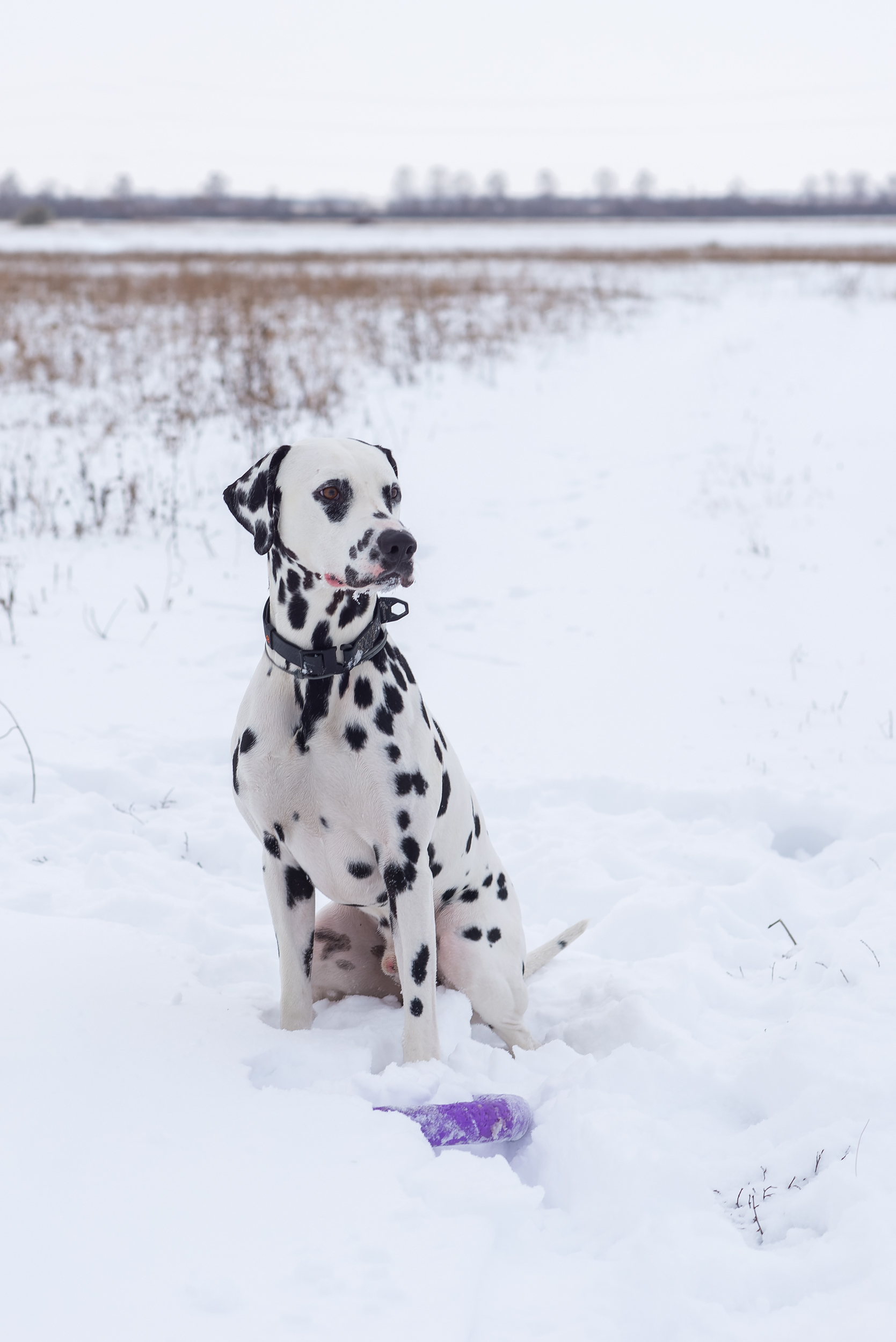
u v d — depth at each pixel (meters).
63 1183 2.38
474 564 8.90
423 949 3.29
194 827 5.10
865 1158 2.67
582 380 16.42
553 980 4.09
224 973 3.81
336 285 26.08
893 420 13.12
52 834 4.87
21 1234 2.21
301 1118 2.77
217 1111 2.77
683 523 9.80
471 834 3.61
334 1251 2.29
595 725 6.23
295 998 3.46
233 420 12.75
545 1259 2.41
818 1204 2.61
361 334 18.56
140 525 9.35
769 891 4.62
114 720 5.98
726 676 6.88
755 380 16.31
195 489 10.30
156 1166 2.51
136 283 27.22
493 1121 2.84
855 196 140.00
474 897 3.66
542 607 8.05
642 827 5.22
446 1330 2.09
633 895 4.57
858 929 4.05
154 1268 2.20
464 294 25.81
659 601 8.12
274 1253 2.28
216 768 5.67
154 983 3.39
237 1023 3.27
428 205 117.56
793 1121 2.94
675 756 5.84
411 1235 2.35
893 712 6.34
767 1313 2.31
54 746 5.64
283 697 3.24
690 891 4.52
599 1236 2.51
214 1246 2.29
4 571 8.12
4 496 9.72
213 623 7.46
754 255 44.69
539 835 5.16
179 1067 2.93
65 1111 2.59
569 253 46.47
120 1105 2.69
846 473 11.13
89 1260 2.19
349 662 3.20
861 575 8.44
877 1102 2.91
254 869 4.88
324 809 3.30
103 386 14.86
